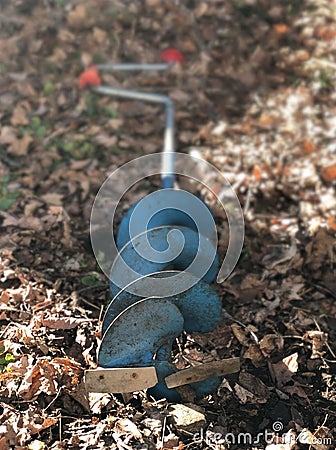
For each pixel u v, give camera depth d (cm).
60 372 73
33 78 128
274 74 133
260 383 75
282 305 86
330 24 142
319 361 78
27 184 106
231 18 144
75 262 91
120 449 67
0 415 69
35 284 87
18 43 133
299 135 118
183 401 72
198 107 126
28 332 77
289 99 127
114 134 119
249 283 89
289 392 75
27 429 68
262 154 114
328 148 115
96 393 71
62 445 67
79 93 126
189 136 119
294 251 94
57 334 79
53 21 139
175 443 68
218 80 132
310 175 110
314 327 83
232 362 70
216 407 72
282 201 106
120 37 139
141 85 131
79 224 99
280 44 138
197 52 138
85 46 136
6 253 91
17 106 121
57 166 111
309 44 138
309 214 102
